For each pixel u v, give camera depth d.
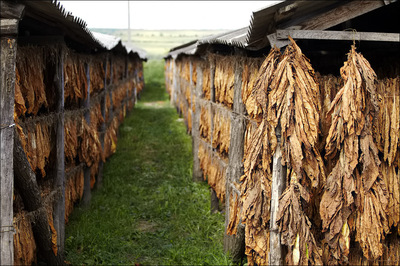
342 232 3.89
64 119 5.71
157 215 7.32
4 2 3.29
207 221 6.89
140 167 10.41
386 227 3.95
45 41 5.24
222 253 5.66
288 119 3.66
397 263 4.32
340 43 6.17
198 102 8.83
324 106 4.12
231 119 5.64
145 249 6.04
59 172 5.36
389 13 5.00
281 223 3.81
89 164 7.04
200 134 8.41
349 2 3.76
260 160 4.04
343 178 3.80
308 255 3.81
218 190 6.77
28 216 4.21
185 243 6.14
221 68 6.60
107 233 6.37
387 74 5.58
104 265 5.50
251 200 4.14
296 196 3.76
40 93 4.74
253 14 3.47
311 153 3.77
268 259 4.09
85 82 6.80
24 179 3.90
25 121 4.44
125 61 16.33
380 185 3.90
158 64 39.25
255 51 5.23
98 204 7.62
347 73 3.73
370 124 3.81
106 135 9.44
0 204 3.43
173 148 12.14
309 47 6.48
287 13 3.61
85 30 4.99
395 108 4.13
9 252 3.48
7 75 3.36
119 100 13.15
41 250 4.81
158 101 23.98
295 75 3.70
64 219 5.55
